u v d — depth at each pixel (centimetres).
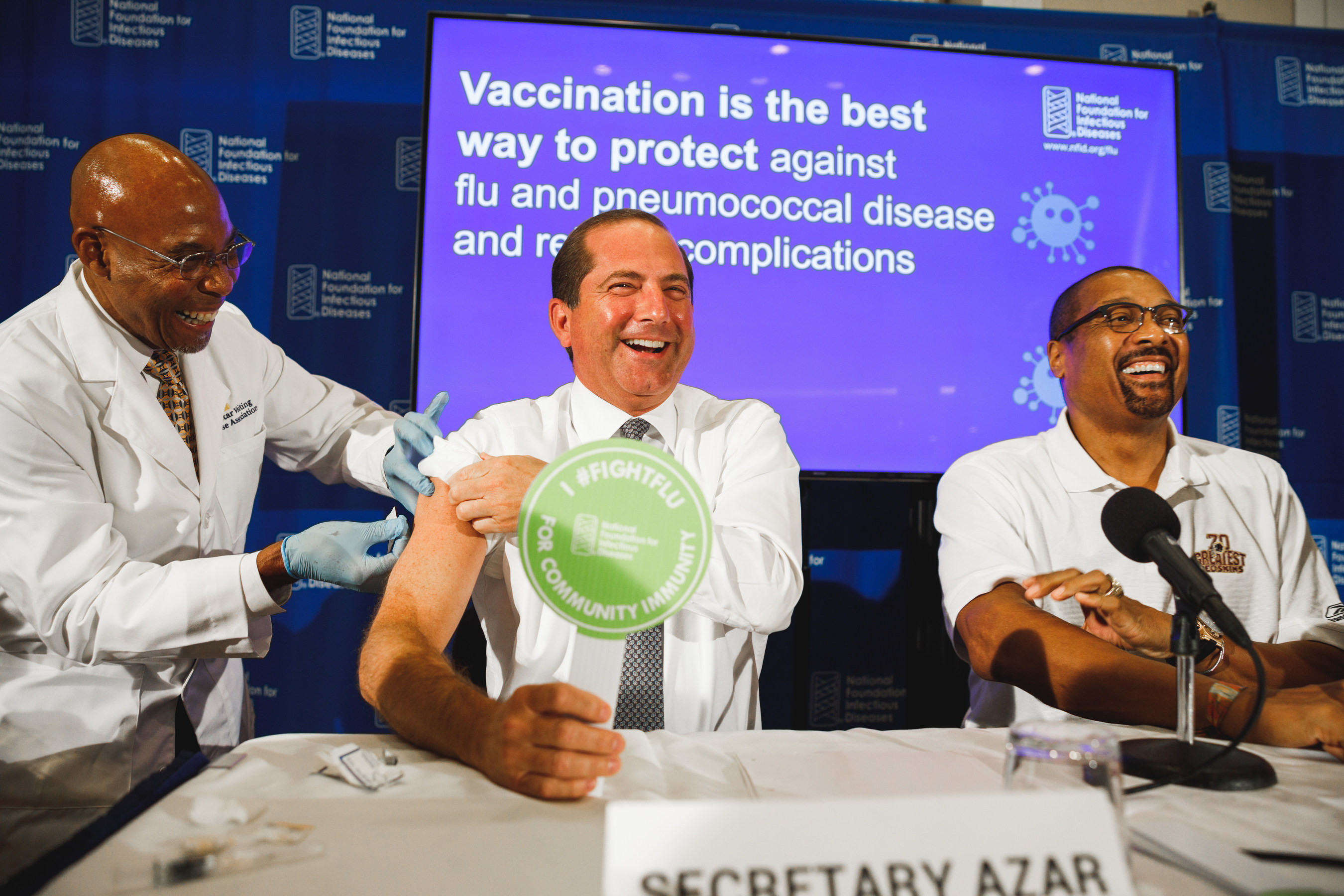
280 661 229
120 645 144
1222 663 127
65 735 157
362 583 155
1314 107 268
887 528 251
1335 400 262
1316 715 106
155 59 236
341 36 242
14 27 232
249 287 236
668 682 159
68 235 230
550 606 83
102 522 150
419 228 221
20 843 151
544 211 224
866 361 230
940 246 234
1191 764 90
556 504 85
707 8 248
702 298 227
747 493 168
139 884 60
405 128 243
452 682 99
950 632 174
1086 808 58
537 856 66
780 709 245
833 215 231
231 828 71
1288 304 263
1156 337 181
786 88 232
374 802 78
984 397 233
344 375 238
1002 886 55
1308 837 73
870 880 55
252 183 238
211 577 147
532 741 80
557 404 193
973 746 105
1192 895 60
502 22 226
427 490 165
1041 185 238
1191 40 262
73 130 232
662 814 56
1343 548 257
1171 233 242
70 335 159
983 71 238
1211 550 185
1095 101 241
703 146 229
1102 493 185
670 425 180
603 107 228
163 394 171
